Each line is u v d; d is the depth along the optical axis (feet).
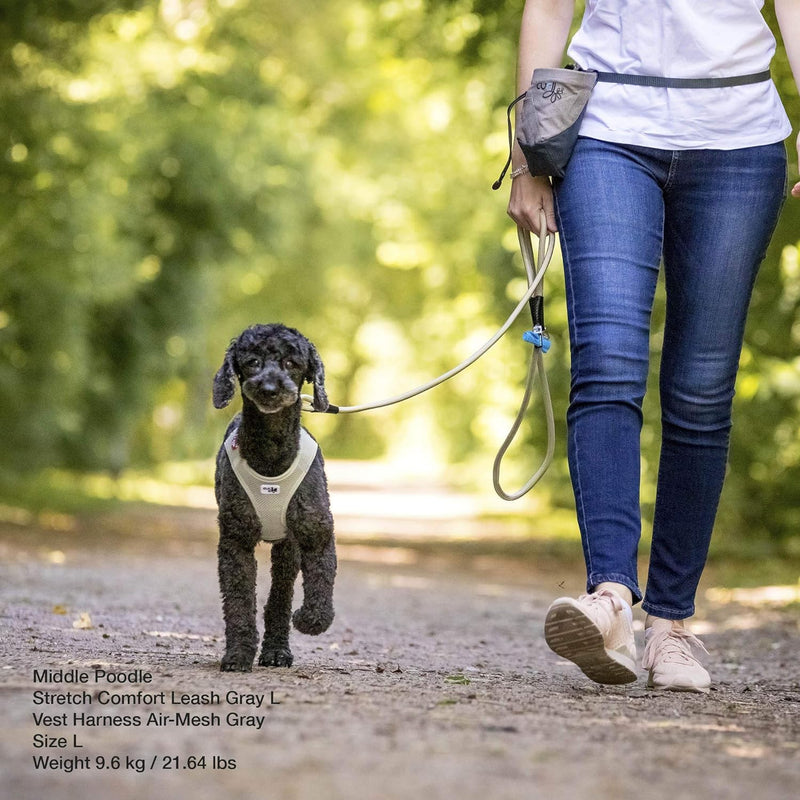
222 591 19.71
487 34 66.44
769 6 43.11
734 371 18.71
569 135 18.39
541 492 112.27
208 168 102.42
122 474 130.72
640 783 11.37
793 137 46.19
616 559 17.65
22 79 72.02
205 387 172.55
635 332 17.94
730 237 18.20
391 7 73.00
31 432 98.22
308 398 21.15
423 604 42.98
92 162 80.94
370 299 186.91
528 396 19.92
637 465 18.01
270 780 10.89
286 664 20.95
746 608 44.55
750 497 69.72
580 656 17.21
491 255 90.12
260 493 19.45
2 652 19.98
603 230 18.06
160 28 93.71
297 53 111.96
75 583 39.78
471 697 16.51
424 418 221.66
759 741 14.05
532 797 10.64
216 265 111.04
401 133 126.31
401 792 10.60
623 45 18.71
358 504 128.67
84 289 90.02
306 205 127.85
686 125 18.20
